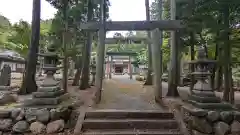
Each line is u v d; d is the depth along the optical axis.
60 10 7.91
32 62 6.77
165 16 9.98
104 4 6.16
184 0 6.11
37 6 6.95
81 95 6.55
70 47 7.77
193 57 6.21
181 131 3.84
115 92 7.83
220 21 5.59
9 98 4.94
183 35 6.78
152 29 5.42
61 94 4.72
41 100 4.14
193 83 5.51
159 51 5.60
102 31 5.58
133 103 5.34
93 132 3.82
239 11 5.34
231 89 5.08
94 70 10.78
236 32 5.57
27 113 3.93
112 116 4.29
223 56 5.12
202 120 3.83
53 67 4.50
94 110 4.45
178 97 6.30
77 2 8.08
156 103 5.31
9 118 3.95
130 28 5.47
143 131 3.87
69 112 4.21
